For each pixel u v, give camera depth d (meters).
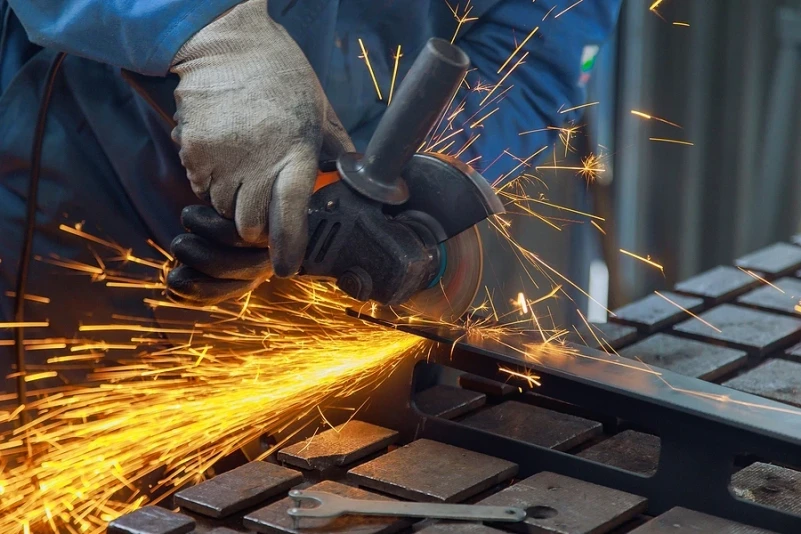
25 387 1.62
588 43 1.75
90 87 1.50
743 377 1.52
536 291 3.01
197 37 1.16
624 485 1.15
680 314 1.83
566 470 1.18
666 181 3.42
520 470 1.22
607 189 3.32
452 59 1.04
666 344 1.66
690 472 1.10
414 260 1.13
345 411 1.37
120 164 1.53
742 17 3.29
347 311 1.38
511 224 2.79
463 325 1.35
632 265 3.44
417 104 1.06
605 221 3.37
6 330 1.66
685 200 3.43
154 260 1.65
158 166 1.52
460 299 1.30
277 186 1.10
